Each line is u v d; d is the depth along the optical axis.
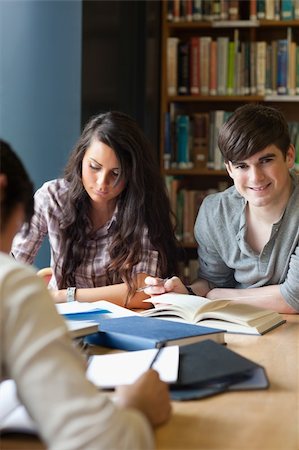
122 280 2.86
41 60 3.81
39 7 3.80
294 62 5.04
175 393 1.56
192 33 5.34
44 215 2.89
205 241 2.88
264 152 2.54
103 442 1.11
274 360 1.93
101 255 2.85
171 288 2.61
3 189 1.28
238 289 2.77
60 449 1.11
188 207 5.14
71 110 3.80
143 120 4.54
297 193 2.71
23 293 1.18
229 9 5.06
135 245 2.77
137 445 1.13
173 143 5.14
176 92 5.14
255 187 2.58
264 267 2.75
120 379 1.57
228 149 2.59
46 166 3.83
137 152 2.69
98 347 1.99
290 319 2.53
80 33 3.78
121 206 2.76
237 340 2.17
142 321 2.14
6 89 3.83
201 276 2.97
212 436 1.34
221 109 5.32
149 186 2.75
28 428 1.29
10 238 1.31
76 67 3.79
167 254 2.83
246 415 1.46
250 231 2.77
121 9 4.28
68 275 2.88
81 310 2.36
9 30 3.81
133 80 4.51
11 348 1.16
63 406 1.13
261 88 5.05
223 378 1.65
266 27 5.21
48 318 1.18
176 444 1.30
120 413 1.15
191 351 1.77
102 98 4.02
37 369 1.14
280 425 1.40
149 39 4.65
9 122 3.84
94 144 2.67
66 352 1.17
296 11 5.01
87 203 2.83
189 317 2.32
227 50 5.07
